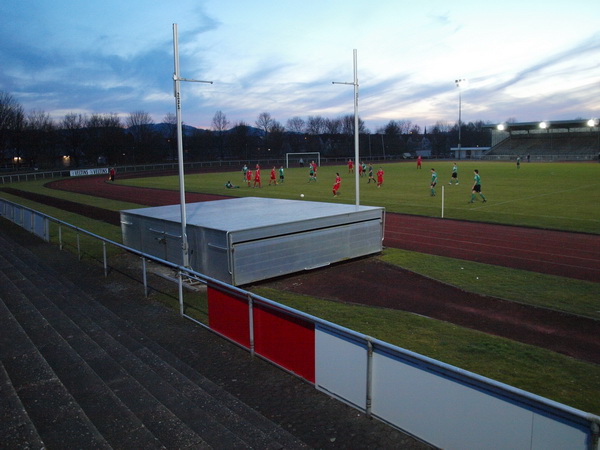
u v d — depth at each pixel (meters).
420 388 4.39
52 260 13.77
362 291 11.19
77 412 4.96
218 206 16.58
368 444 4.54
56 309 8.84
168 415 4.98
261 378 6.15
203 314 9.09
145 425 4.79
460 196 29.31
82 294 10.25
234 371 6.40
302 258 12.77
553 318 9.20
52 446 4.32
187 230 12.57
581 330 8.59
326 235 13.30
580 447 3.31
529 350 7.64
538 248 15.47
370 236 14.58
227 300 7.36
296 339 5.95
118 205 29.09
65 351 6.74
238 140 109.56
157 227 13.92
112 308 9.41
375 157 100.75
